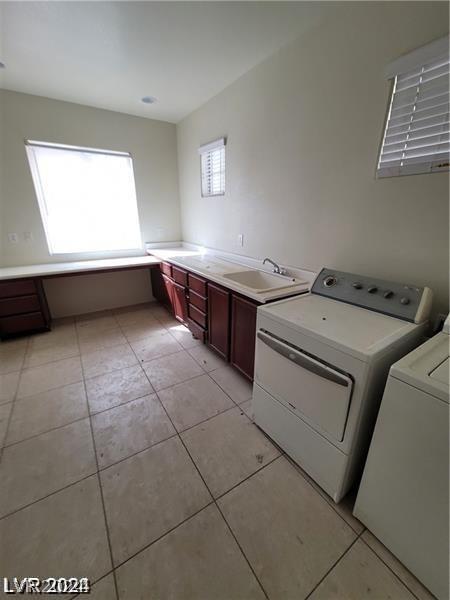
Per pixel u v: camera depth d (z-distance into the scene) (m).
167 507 1.21
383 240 1.50
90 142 3.01
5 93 2.52
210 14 1.55
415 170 1.30
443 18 1.12
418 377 0.85
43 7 1.49
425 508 0.89
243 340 1.95
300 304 1.51
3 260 2.87
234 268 2.52
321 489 1.29
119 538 1.09
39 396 1.93
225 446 1.54
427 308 1.26
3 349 2.58
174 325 3.19
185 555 1.04
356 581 0.97
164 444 1.55
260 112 2.13
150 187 3.55
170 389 2.03
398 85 1.30
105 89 2.51
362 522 1.13
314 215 1.86
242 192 2.51
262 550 1.06
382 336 1.11
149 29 1.68
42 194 2.97
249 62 2.05
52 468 1.39
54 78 2.30
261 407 1.59
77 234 3.28
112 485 1.31
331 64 1.57
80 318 3.38
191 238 3.72
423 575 0.94
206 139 2.92
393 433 0.94
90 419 1.72
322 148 1.72
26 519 1.16
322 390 1.15
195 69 2.16
